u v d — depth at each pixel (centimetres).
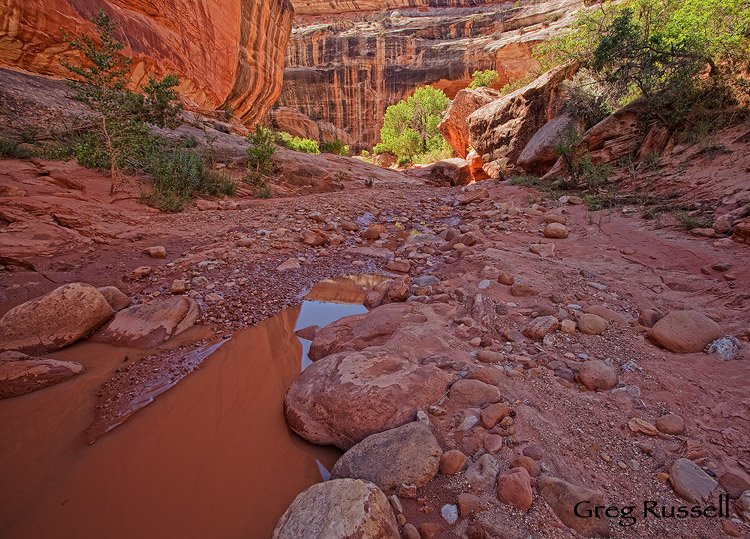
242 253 472
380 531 132
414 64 4009
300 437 210
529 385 223
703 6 781
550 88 1309
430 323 299
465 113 2012
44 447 196
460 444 183
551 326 281
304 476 185
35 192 548
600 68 895
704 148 625
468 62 3772
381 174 1625
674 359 241
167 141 935
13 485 172
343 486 146
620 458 171
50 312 284
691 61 757
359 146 4388
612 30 865
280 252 500
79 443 200
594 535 137
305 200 859
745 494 145
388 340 279
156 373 263
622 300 330
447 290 376
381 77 4131
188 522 156
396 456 169
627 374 230
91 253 421
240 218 636
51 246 401
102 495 168
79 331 292
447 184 1977
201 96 1864
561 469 166
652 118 789
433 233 631
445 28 4028
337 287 424
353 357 241
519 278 381
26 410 223
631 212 562
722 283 320
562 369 236
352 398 204
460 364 242
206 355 288
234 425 219
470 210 748
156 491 171
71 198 574
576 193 756
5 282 337
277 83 2656
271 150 1076
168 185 744
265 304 373
